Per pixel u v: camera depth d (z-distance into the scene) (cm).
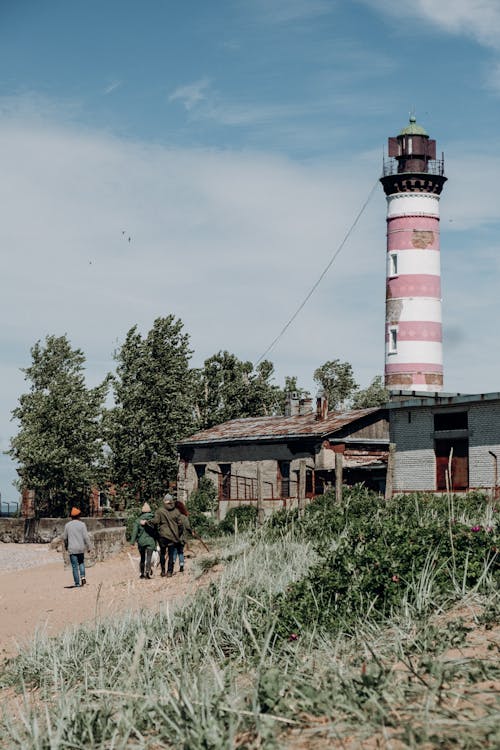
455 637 848
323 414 4644
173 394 5500
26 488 5491
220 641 1058
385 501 2197
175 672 939
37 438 5381
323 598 1069
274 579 1362
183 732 703
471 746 583
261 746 649
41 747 761
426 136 6319
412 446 3719
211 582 1425
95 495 5959
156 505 4288
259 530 2088
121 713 791
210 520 3625
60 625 1516
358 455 3988
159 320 5591
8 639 1461
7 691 1083
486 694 679
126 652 1052
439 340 6178
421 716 644
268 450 4666
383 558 1100
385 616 1002
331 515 2066
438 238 6253
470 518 1683
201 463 5100
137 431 5466
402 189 6228
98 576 2311
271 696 738
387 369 6206
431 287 6178
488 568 1068
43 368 5972
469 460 3516
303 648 933
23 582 2388
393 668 764
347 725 654
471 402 3488
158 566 2273
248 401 6544
